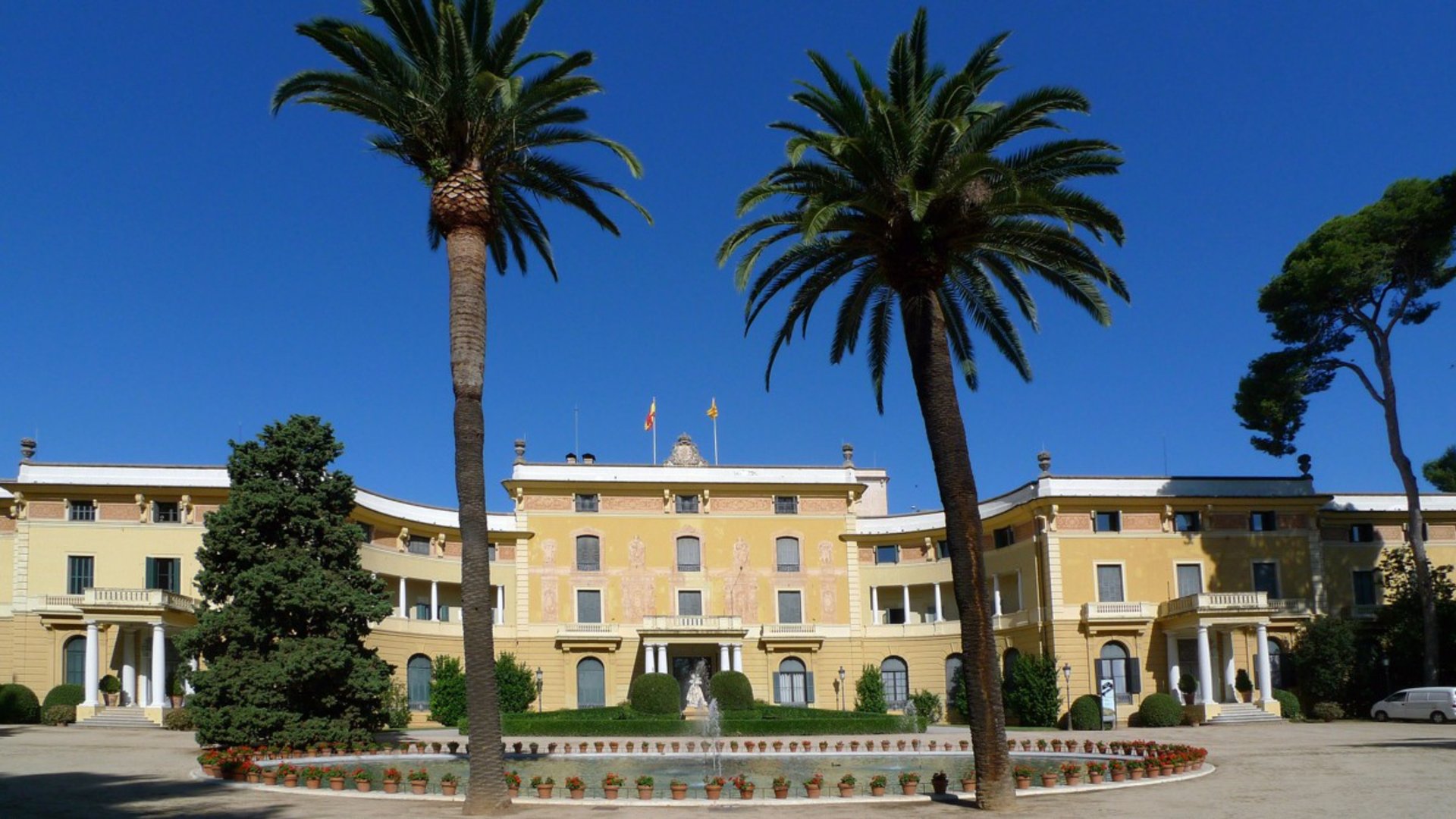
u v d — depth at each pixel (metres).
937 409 24.11
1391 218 54.84
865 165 23.78
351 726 38.88
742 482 69.00
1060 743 39.06
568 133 26.77
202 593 40.00
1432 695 53.28
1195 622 59.16
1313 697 59.84
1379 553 65.62
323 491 41.41
